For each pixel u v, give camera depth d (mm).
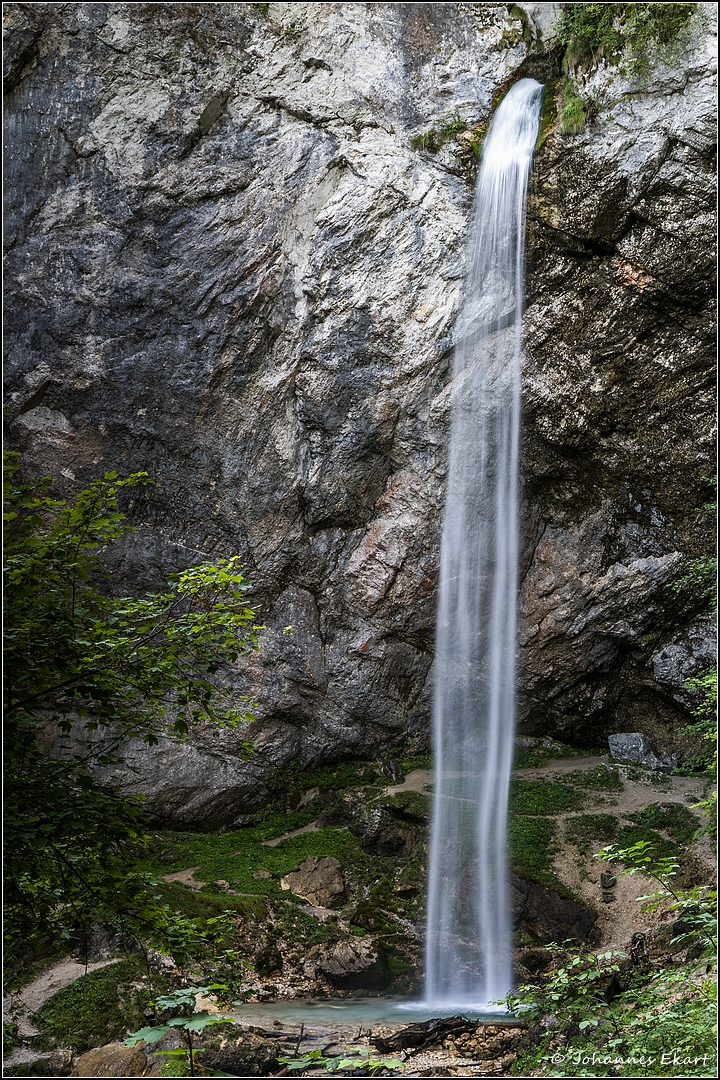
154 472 21812
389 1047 12312
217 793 21547
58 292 21250
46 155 21391
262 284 21594
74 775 7371
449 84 21781
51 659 7059
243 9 21859
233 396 21844
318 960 16547
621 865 17562
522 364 21391
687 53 18375
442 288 21422
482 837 19188
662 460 20953
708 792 18938
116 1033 12219
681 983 8680
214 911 16531
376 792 21203
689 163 18547
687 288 19359
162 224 21500
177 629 7328
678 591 19812
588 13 19734
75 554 7223
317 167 21797
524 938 17281
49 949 13688
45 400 21297
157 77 21672
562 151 19906
